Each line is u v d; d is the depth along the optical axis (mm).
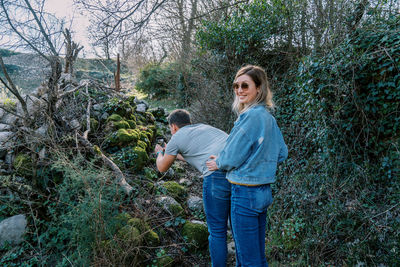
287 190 3076
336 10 3799
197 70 6766
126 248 2109
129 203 2789
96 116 3990
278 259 2506
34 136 2539
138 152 3555
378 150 2787
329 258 2391
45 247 2299
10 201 2480
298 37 4738
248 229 1625
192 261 2430
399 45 2559
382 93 2740
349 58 2924
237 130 1616
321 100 3133
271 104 1774
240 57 5410
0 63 2260
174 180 3758
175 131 2254
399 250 2080
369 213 2408
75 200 2402
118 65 6859
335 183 2752
